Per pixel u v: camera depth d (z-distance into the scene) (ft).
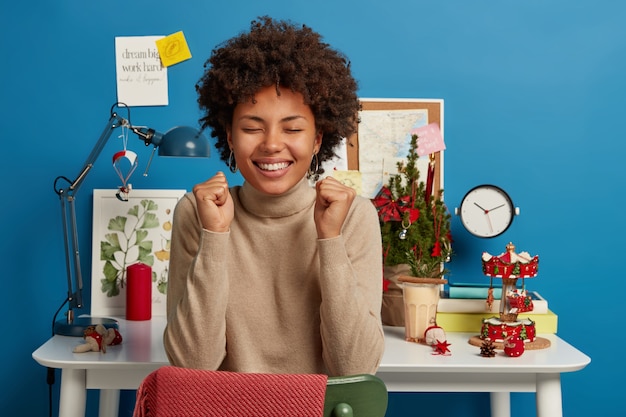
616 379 7.55
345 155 7.38
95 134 7.41
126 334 6.57
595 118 7.43
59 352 5.97
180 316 4.27
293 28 4.50
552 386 5.89
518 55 7.39
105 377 5.84
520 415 7.63
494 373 5.91
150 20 7.35
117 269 7.37
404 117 7.39
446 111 7.42
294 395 3.46
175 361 4.35
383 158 7.39
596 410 7.57
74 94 7.39
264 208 4.49
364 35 7.36
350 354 4.23
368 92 7.39
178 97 7.40
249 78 4.22
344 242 4.48
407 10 7.36
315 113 4.39
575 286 7.48
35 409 7.58
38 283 7.48
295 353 4.44
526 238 7.47
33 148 7.40
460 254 7.48
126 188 7.02
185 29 7.35
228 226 4.30
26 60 7.36
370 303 4.41
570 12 7.37
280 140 4.22
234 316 4.45
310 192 4.62
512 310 6.39
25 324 7.50
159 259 7.38
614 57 7.39
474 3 7.36
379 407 3.63
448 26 7.37
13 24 7.34
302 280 4.46
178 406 3.48
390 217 6.86
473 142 7.43
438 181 7.42
